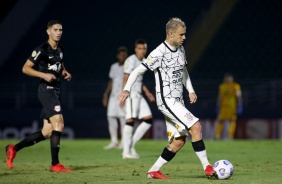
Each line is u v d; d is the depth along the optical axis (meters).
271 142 58.22
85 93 79.19
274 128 66.31
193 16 98.69
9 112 66.50
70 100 70.44
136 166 28.80
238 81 79.19
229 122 66.25
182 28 21.97
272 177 23.12
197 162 31.78
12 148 26.66
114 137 47.72
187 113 22.02
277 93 75.06
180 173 25.31
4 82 85.00
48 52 25.70
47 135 26.84
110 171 25.98
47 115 25.72
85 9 100.69
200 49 90.69
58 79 26.36
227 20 95.50
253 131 66.75
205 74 88.44
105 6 101.06
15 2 96.00
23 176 23.42
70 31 98.19
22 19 94.62
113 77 48.09
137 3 101.31
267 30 95.38
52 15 99.06
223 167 21.98
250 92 77.81
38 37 94.31
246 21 96.12
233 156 37.28
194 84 79.38
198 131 22.05
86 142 57.53
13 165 29.09
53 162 25.64
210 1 99.75
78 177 23.12
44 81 25.95
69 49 94.75
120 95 22.33
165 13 99.62
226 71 89.88
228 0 96.75
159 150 44.44
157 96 22.59
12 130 66.44
